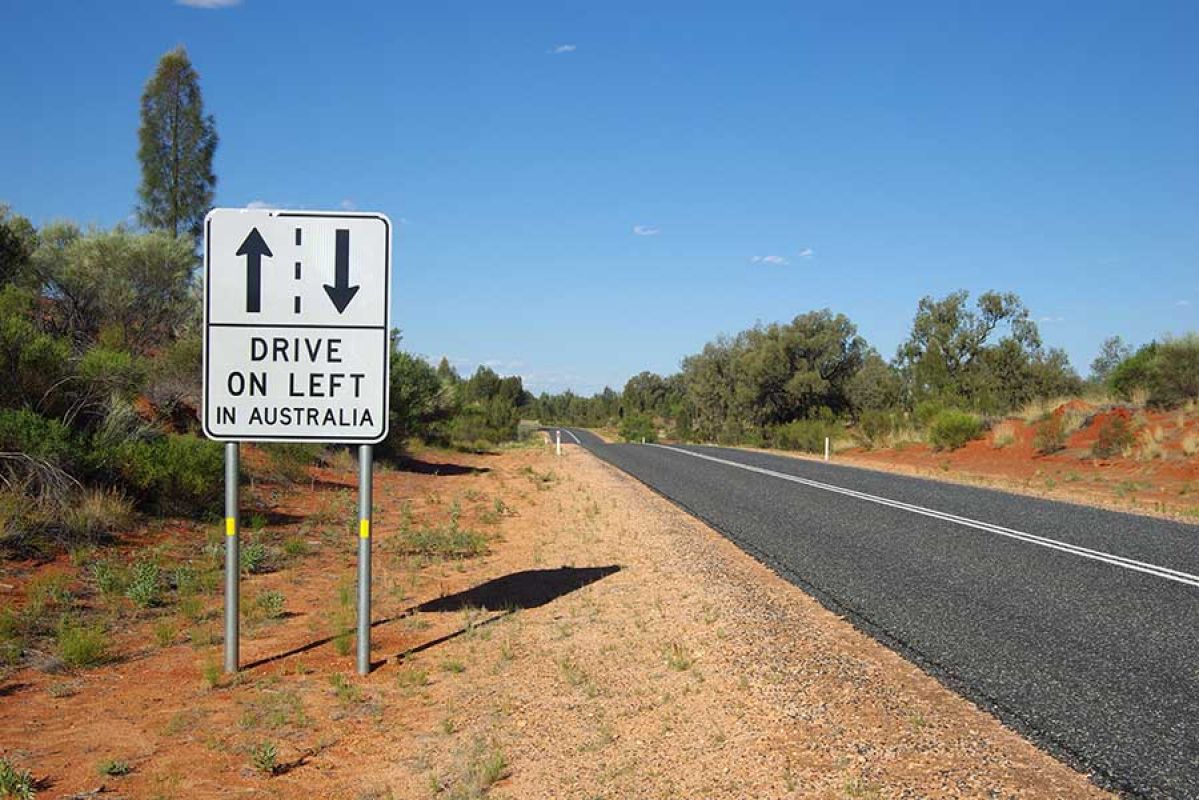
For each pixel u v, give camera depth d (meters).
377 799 5.00
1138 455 23.72
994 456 29.36
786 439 47.88
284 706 6.45
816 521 15.24
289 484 17.98
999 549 12.11
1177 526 14.34
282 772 5.36
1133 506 17.42
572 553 12.60
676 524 14.94
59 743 5.64
